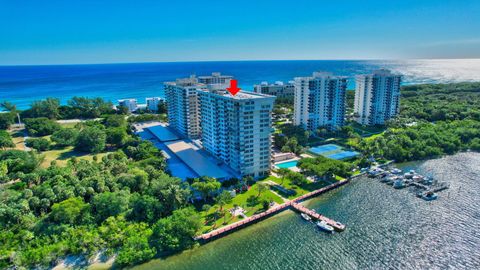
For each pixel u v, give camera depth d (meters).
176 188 112.50
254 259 93.19
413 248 96.06
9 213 101.38
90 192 116.69
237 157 143.62
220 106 149.62
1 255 88.12
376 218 113.75
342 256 93.50
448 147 181.25
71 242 95.12
